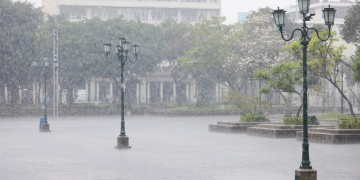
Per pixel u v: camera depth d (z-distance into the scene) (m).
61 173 18.09
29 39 76.31
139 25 90.81
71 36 82.25
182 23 103.06
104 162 21.47
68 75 81.62
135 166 20.05
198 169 19.06
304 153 15.18
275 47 72.94
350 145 29.77
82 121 61.97
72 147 28.91
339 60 38.97
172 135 38.72
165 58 101.69
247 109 45.28
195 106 91.62
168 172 18.23
